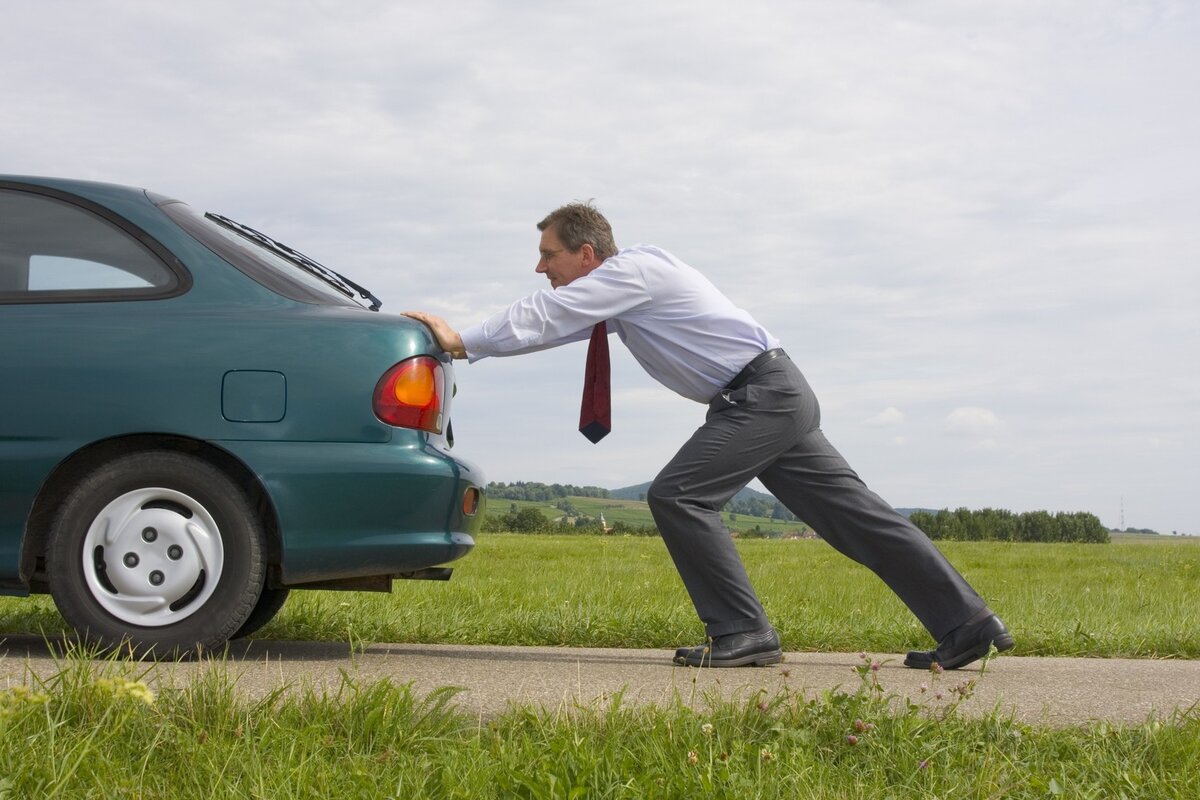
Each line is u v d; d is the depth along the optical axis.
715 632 4.04
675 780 2.27
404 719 2.65
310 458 3.63
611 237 4.34
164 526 3.61
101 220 3.87
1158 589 11.08
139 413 3.62
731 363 4.11
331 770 2.32
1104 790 2.48
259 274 3.88
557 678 3.51
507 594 7.48
